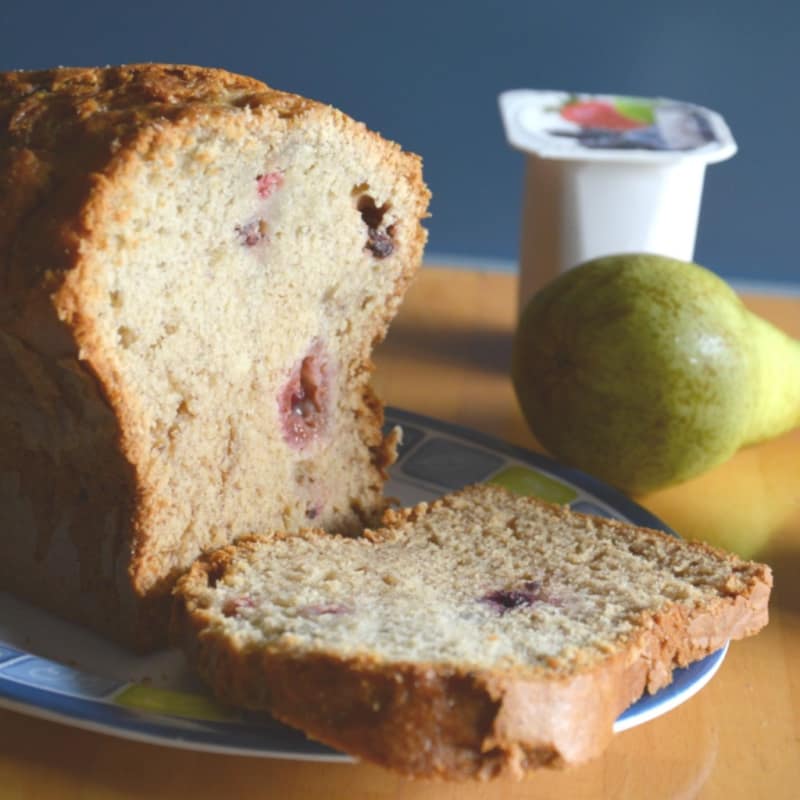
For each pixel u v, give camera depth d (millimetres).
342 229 421
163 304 391
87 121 384
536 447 521
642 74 778
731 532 474
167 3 809
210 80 406
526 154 561
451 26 788
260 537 419
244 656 359
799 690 402
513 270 683
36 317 374
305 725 352
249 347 413
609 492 462
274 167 400
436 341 590
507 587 403
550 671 354
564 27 777
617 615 386
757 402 480
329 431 440
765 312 626
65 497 407
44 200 377
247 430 418
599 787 367
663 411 467
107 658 402
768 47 760
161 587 404
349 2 792
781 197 792
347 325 437
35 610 419
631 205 543
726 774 374
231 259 402
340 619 377
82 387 387
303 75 812
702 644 391
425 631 374
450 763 347
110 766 364
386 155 420
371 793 362
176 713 359
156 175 380
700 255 810
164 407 398
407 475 477
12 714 375
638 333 467
